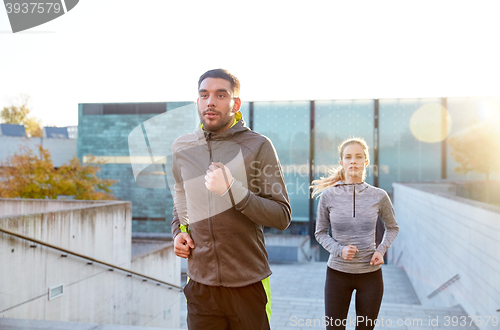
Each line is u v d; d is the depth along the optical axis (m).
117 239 4.22
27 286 3.36
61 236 3.59
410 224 11.88
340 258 1.86
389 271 12.96
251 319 1.20
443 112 14.07
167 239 6.61
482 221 4.88
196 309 1.26
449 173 14.27
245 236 1.19
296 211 14.01
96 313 4.15
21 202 3.36
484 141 13.27
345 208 1.88
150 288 5.62
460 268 6.04
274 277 9.49
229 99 1.14
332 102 14.56
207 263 1.21
